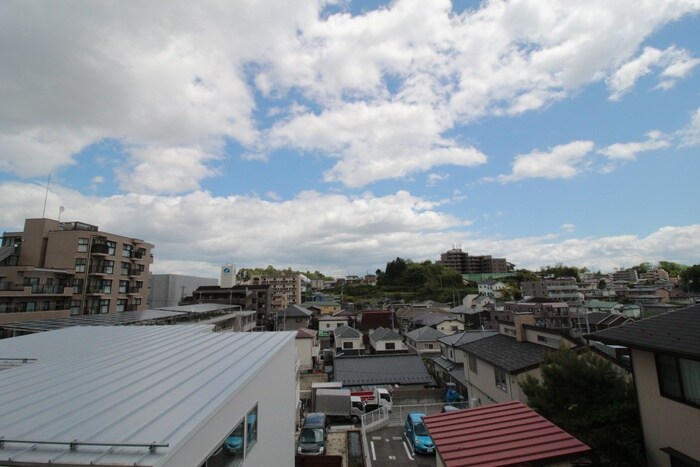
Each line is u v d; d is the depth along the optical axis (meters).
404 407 21.09
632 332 8.22
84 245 39.88
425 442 14.34
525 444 7.07
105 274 41.34
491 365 17.36
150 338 9.62
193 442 4.00
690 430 6.85
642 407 8.01
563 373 9.74
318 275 175.62
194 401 4.66
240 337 9.71
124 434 3.65
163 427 3.84
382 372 27.00
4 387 5.24
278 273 100.75
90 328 11.69
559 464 6.65
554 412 9.59
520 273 109.50
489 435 7.54
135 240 46.25
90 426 3.84
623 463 8.01
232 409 5.32
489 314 49.28
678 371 7.16
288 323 53.94
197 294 65.06
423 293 90.44
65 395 4.86
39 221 39.59
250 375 5.96
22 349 8.15
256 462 6.49
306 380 31.81
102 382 5.50
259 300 65.44
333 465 13.12
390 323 54.66
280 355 8.65
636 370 8.21
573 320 45.38
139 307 46.22
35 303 32.56
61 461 3.19
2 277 33.50
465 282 105.44
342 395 20.70
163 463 3.25
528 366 14.86
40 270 34.66
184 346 8.43
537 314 46.59
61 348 8.26
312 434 15.34
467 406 19.75
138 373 6.00
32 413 4.21
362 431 16.80
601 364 9.67
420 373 26.84
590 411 9.05
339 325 54.25
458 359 26.09
